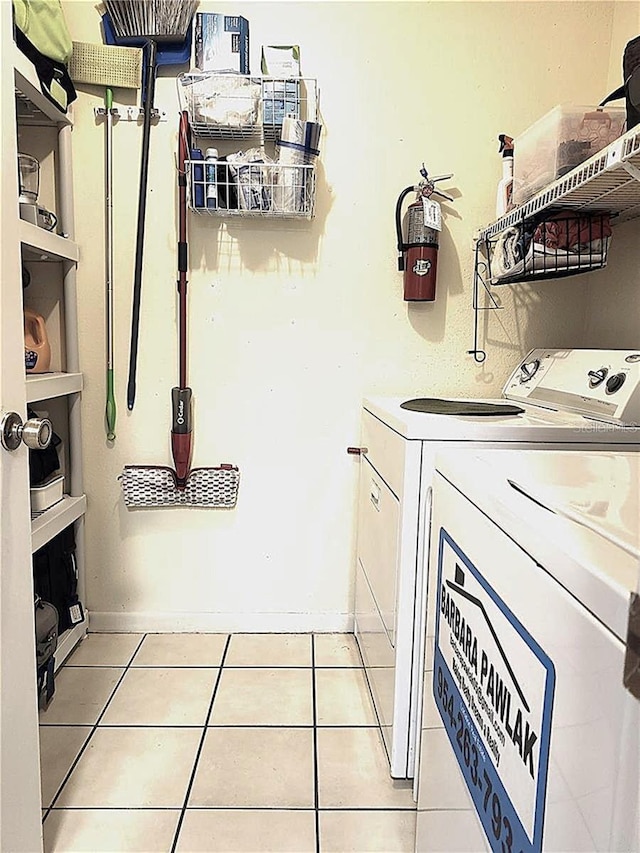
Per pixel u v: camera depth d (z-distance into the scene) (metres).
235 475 2.21
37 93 1.76
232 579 2.30
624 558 0.54
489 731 0.76
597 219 1.76
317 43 2.06
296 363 2.21
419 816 1.17
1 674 1.09
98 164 2.08
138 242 2.07
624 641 0.47
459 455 1.01
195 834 1.39
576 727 0.54
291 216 2.06
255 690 1.94
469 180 2.14
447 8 2.06
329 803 1.49
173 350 2.17
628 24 1.98
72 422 2.14
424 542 1.44
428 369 2.22
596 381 1.66
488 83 2.09
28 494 1.18
